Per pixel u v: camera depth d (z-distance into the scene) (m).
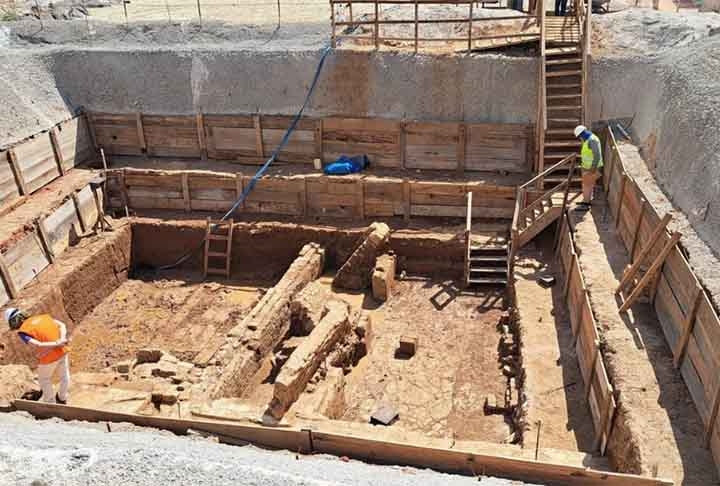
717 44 13.87
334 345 12.59
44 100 18.28
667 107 13.79
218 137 18.58
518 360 12.31
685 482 7.99
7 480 7.43
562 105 16.25
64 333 10.77
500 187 16.34
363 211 17.23
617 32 17.41
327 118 17.72
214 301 16.36
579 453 9.29
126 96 18.84
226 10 22.83
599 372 9.84
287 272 15.30
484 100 16.89
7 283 14.39
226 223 17.30
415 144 17.41
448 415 11.76
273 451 8.92
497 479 7.89
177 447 8.27
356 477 7.52
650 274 10.62
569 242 13.39
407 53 17.00
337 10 21.25
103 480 7.35
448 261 16.14
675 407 9.09
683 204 11.51
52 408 10.00
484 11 19.77
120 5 24.69
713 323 8.52
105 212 18.39
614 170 14.33
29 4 24.09
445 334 14.06
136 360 12.90
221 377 11.77
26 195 16.62
